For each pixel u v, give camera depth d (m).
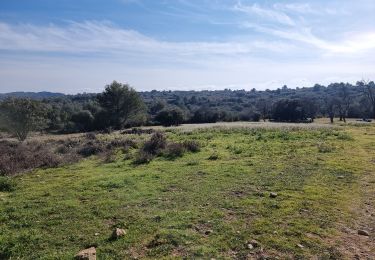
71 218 8.99
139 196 10.90
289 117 87.00
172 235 7.50
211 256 6.64
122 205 9.97
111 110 75.06
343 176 13.42
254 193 10.92
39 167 17.95
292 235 7.66
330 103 93.12
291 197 10.48
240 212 9.14
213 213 8.98
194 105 117.94
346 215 9.05
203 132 34.19
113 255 6.77
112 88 74.19
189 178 13.30
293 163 16.05
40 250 7.08
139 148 22.73
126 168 16.30
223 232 7.78
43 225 8.49
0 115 47.09
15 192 12.22
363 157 17.77
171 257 6.59
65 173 15.86
